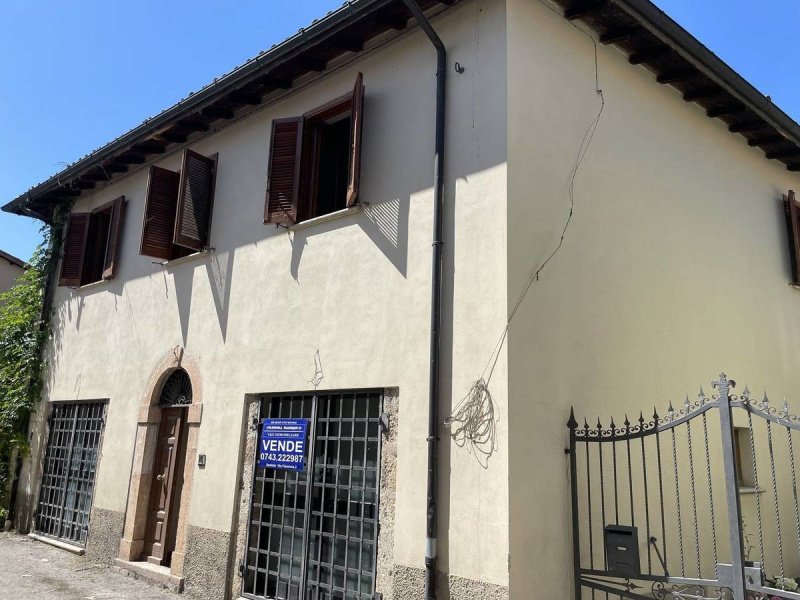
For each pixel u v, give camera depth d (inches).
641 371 250.5
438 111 238.4
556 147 236.4
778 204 371.9
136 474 346.0
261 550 271.0
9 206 504.1
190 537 298.8
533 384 206.7
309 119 296.4
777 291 351.3
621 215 259.4
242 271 313.7
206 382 317.1
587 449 208.4
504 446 194.5
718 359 294.8
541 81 235.8
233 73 302.5
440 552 204.7
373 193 259.4
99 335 410.3
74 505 395.9
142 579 316.8
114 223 424.5
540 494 200.7
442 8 250.1
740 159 346.9
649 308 262.5
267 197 298.0
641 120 282.7
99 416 395.2
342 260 264.7
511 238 210.5
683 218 294.5
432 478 208.7
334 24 258.5
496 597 187.0
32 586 297.1
